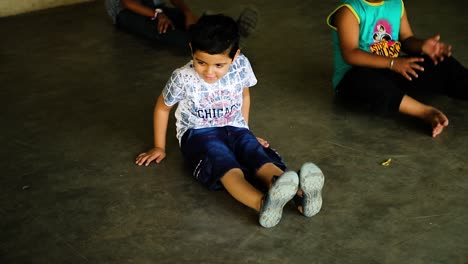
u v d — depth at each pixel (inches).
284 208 85.5
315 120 113.6
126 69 141.6
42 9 191.9
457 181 92.4
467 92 113.3
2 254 77.9
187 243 79.0
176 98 90.9
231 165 84.9
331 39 159.3
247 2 193.9
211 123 92.8
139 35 164.7
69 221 84.5
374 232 80.6
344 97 119.0
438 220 83.0
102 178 95.2
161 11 160.1
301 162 98.7
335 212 84.8
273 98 123.9
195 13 183.2
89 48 156.3
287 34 163.9
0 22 179.3
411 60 105.8
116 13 169.6
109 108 121.0
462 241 78.7
